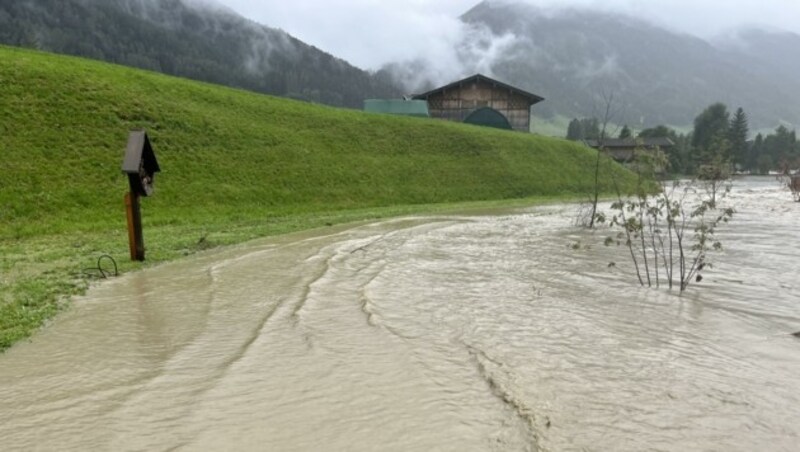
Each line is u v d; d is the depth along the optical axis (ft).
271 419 15.55
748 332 23.85
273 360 20.42
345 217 75.56
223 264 40.40
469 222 72.13
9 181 61.72
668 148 237.86
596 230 63.36
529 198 120.57
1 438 14.58
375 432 14.69
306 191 90.58
